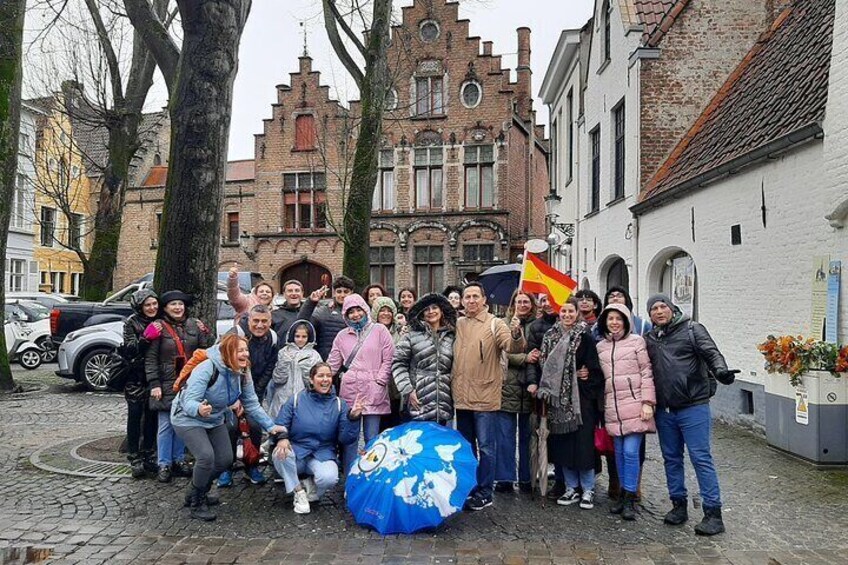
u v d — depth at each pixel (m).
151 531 5.52
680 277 12.23
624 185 14.42
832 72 7.71
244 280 18.03
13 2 12.33
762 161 9.20
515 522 5.76
